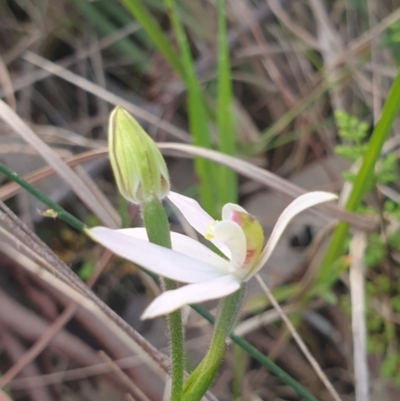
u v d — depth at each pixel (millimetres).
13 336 147
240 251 71
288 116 199
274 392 167
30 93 206
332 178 191
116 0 220
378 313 165
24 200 170
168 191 74
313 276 156
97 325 147
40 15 214
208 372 76
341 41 213
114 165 72
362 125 151
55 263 102
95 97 221
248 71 224
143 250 67
